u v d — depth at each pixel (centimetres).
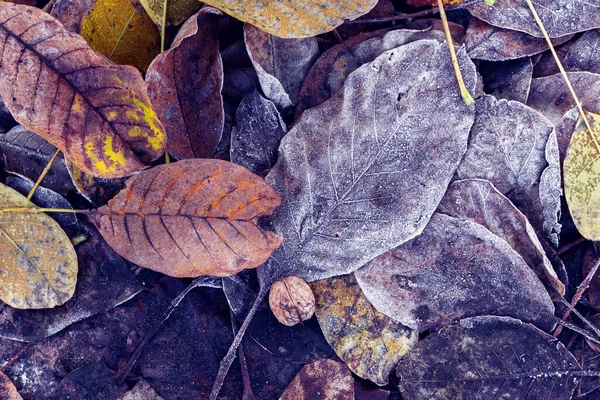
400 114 61
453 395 61
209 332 63
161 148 59
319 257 62
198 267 60
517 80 64
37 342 62
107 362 62
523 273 61
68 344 62
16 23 58
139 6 62
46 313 62
